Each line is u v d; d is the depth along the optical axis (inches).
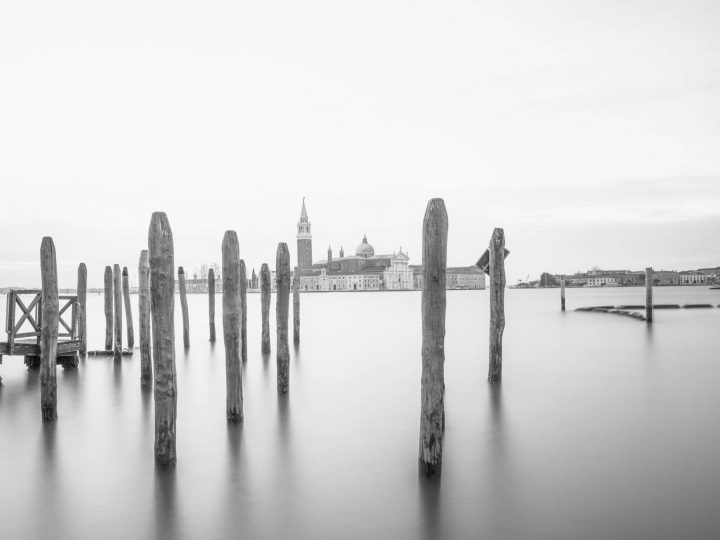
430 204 360.5
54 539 312.7
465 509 335.9
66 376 778.8
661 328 1300.4
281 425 514.9
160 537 312.7
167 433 404.8
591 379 700.0
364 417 543.2
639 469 388.2
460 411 546.6
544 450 430.0
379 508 340.5
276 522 326.6
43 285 527.5
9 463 423.8
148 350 713.6
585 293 5531.5
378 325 1781.5
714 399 587.5
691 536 299.7
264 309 964.0
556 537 302.5
